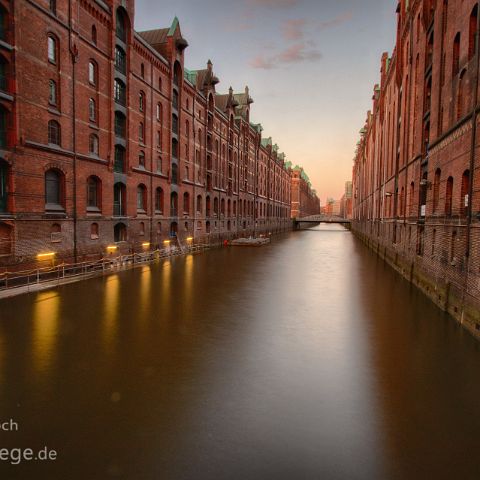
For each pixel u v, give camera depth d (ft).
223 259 112.16
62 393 26.58
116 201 91.50
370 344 38.01
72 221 73.36
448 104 54.03
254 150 230.89
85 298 55.77
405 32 93.40
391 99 115.03
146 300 55.52
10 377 29.07
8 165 58.90
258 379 29.37
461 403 26.14
